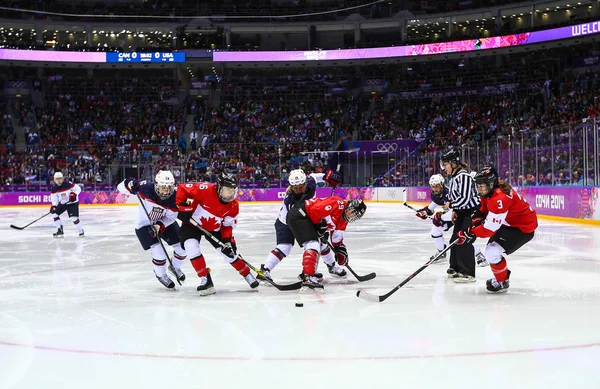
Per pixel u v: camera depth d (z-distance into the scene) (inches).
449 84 1467.8
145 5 1612.9
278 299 231.6
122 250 420.8
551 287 255.3
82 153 1254.9
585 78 1270.9
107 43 1686.8
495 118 1305.4
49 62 1534.2
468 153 890.7
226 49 1555.1
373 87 1539.1
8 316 204.2
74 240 501.0
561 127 657.6
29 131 1409.9
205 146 1343.5
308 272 245.6
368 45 1535.4
